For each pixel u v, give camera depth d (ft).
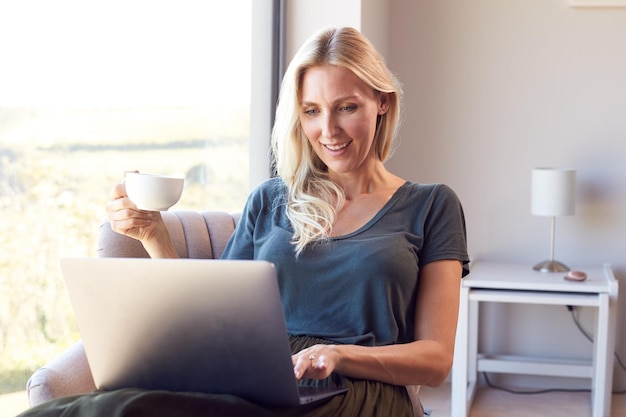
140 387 4.60
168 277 4.20
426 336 5.59
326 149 5.89
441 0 12.10
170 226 6.83
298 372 4.48
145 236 5.76
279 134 6.20
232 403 4.27
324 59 5.80
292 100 6.01
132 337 4.43
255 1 9.70
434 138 12.24
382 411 5.07
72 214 7.07
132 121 7.76
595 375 10.91
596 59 11.82
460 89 12.14
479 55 12.06
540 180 11.35
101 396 4.11
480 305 12.35
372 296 5.63
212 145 9.00
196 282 4.15
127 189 5.24
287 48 10.25
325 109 5.79
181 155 8.48
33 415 4.13
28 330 6.63
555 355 12.21
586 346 12.12
